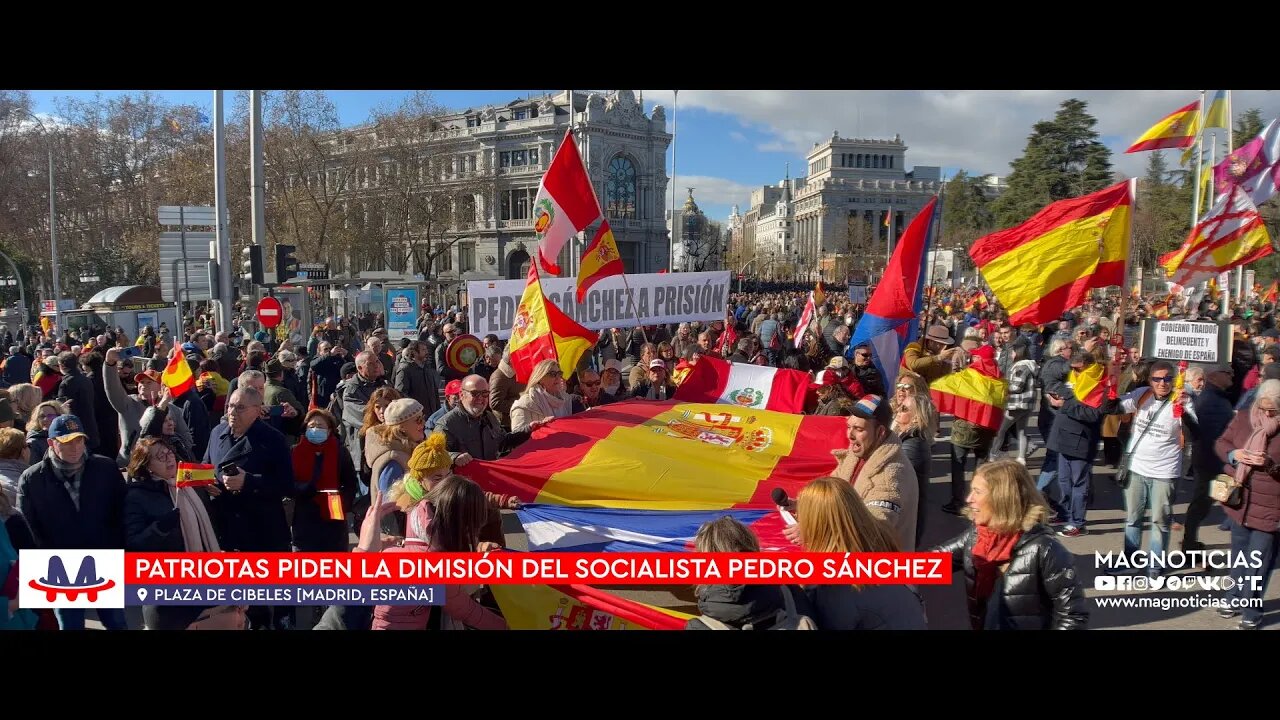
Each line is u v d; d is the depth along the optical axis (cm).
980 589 361
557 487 558
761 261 10062
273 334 1791
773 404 838
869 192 9825
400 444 517
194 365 1075
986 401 809
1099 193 765
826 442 661
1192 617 546
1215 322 651
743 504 550
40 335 2742
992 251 796
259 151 1794
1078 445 750
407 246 6475
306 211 4506
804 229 10988
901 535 421
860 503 323
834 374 791
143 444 435
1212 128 1361
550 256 861
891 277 807
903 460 436
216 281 1664
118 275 4897
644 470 579
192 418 793
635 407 745
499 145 7700
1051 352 995
